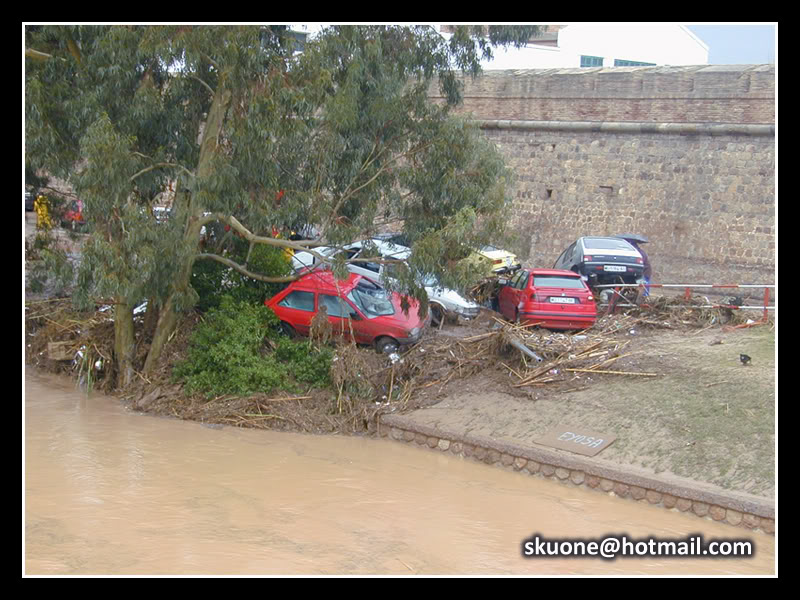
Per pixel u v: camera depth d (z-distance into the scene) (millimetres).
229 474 12727
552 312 17734
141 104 15430
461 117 16391
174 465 13039
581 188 28219
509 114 29766
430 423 14477
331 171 16062
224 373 15938
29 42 16250
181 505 11375
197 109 16969
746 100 24875
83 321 19281
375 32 16047
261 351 16656
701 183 25719
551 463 12797
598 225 27797
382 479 12719
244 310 16812
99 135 14477
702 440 12531
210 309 16984
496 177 16406
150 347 17203
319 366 16031
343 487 12328
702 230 25641
